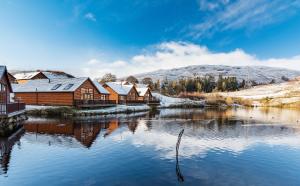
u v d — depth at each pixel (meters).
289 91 123.31
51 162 13.68
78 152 15.88
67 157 14.69
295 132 25.48
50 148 16.75
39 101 45.09
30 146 17.22
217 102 96.38
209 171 12.65
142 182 11.03
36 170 12.35
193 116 44.22
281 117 44.38
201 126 29.67
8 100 30.47
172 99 99.81
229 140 20.66
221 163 14.05
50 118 34.84
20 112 28.36
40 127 26.12
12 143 18.11
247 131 25.80
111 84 66.25
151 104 74.81
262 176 12.05
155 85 143.75
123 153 15.82
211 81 171.25
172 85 148.38
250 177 11.90
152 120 35.78
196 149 17.27
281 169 13.13
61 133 22.59
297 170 12.98
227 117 42.88
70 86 43.91
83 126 27.53
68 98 42.56
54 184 10.65
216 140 20.58
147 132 24.36
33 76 75.31
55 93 43.72
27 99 46.09
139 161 14.13
